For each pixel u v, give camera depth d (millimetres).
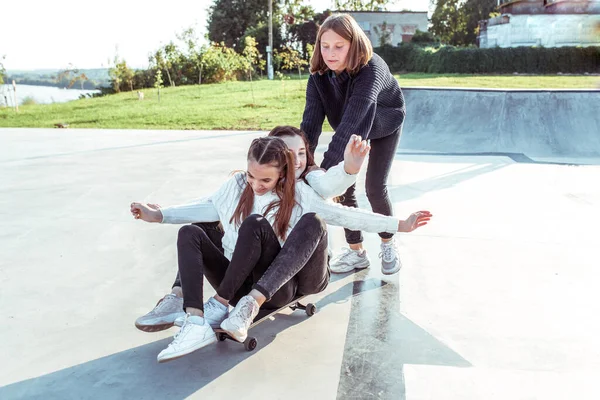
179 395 1773
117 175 5387
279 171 1908
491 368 1934
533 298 2531
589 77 17266
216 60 21484
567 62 20469
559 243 3299
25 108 15492
